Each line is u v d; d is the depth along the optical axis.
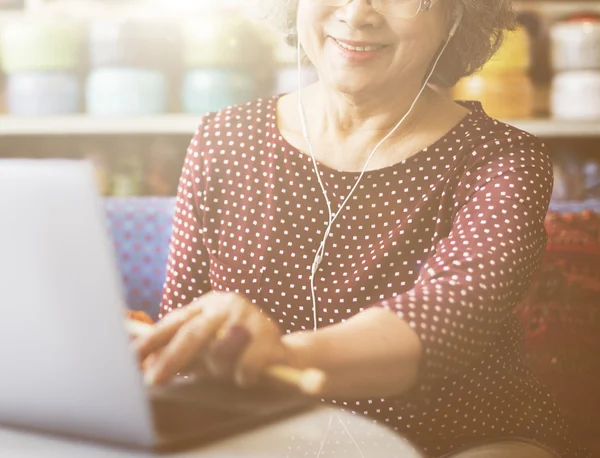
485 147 1.04
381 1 0.99
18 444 0.53
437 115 1.08
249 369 0.61
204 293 1.17
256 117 1.15
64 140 2.75
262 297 1.09
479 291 0.80
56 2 2.69
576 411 1.34
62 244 0.47
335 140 1.09
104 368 0.50
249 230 1.11
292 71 2.43
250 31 2.46
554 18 2.61
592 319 1.35
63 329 0.49
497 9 1.10
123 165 2.60
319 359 0.67
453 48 1.13
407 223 1.05
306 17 1.04
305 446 0.55
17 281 0.49
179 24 2.57
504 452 0.96
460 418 1.02
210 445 0.55
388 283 1.05
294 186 1.10
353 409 1.02
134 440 0.52
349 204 1.07
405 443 0.57
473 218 0.94
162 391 0.63
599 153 2.57
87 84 2.57
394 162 1.07
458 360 0.76
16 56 2.54
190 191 1.15
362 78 1.02
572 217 1.39
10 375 0.53
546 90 2.55
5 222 0.48
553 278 1.36
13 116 2.57
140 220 1.52
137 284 1.53
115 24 2.51
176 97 2.67
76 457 0.51
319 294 1.06
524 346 1.35
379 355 0.71
